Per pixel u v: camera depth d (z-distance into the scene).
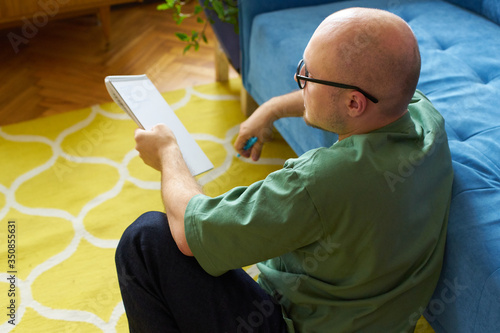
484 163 1.16
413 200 0.87
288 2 1.86
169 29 2.77
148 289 0.97
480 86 1.43
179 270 0.95
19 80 2.31
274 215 0.84
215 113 2.15
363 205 0.83
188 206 0.91
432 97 1.41
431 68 1.51
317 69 0.87
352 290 0.90
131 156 1.95
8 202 1.74
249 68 1.94
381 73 0.82
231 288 0.97
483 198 1.06
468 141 1.25
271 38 1.71
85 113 2.14
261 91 1.86
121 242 0.98
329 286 0.91
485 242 0.99
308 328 0.96
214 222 0.87
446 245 1.04
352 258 0.88
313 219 0.84
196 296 0.95
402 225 0.86
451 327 1.08
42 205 1.73
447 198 0.96
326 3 1.91
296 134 1.67
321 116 0.91
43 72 2.37
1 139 1.98
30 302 1.45
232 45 2.09
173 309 0.97
